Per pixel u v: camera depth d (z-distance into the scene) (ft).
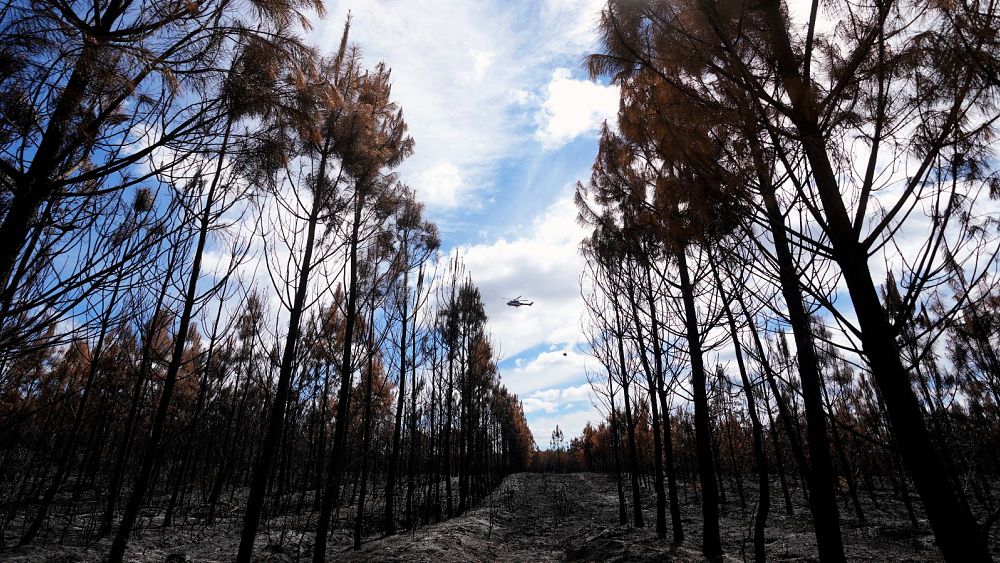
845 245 6.93
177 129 9.88
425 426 62.18
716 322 13.88
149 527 42.88
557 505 65.16
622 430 65.67
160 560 31.55
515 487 108.99
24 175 8.17
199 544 38.06
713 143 7.74
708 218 8.04
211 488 67.92
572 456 249.14
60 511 43.21
